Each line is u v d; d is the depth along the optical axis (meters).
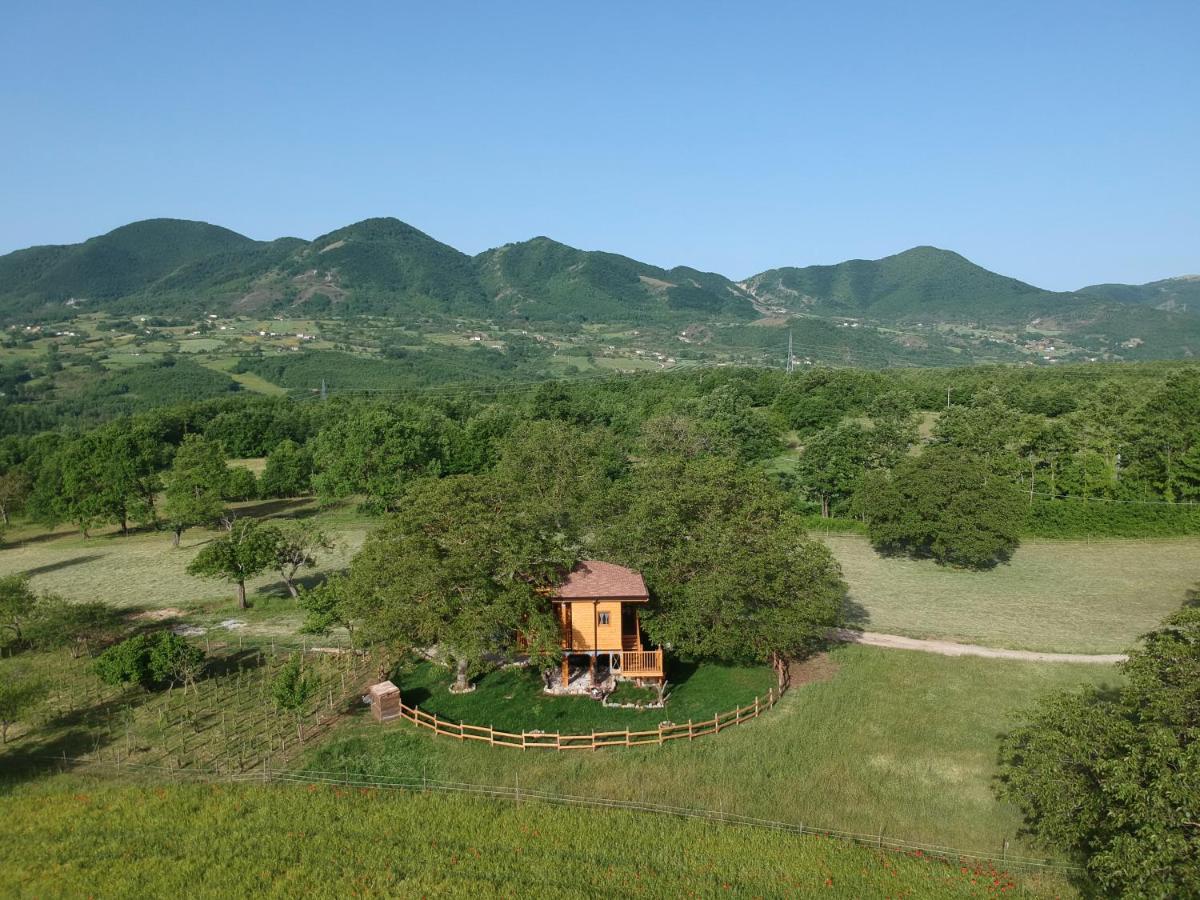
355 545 69.06
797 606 38.25
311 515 84.25
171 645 38.25
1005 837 27.69
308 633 43.25
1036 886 25.27
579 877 24.59
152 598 55.16
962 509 59.56
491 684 38.41
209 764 31.59
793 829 27.81
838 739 33.41
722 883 24.52
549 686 37.84
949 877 25.30
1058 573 58.97
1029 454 74.81
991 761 31.92
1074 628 47.00
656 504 41.75
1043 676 39.38
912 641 44.66
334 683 39.16
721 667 40.84
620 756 31.72
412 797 29.08
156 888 23.84
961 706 36.28
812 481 74.50
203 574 50.31
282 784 30.03
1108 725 24.42
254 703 37.03
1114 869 21.77
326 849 25.89
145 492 78.44
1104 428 77.50
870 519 65.75
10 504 84.12
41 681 34.94
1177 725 23.28
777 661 40.16
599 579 38.16
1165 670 25.19
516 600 34.69
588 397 128.62
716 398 101.12
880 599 53.31
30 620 45.12
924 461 63.31
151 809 28.23
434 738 33.09
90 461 75.75
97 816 27.80
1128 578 57.19
